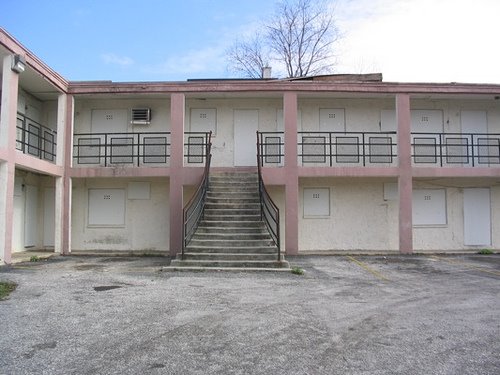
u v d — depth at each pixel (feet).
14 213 43.93
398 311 20.97
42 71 39.63
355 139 49.96
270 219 41.86
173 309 20.58
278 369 13.55
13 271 32.04
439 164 50.65
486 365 14.08
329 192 49.26
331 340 16.44
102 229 48.78
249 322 18.63
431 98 49.55
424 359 14.57
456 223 50.11
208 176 41.63
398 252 45.98
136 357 14.37
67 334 16.65
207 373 13.15
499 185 50.62
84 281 27.86
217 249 34.24
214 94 46.65
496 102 51.31
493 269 35.04
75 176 44.68
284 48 102.53
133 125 49.88
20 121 43.93
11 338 16.10
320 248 48.67
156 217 48.75
